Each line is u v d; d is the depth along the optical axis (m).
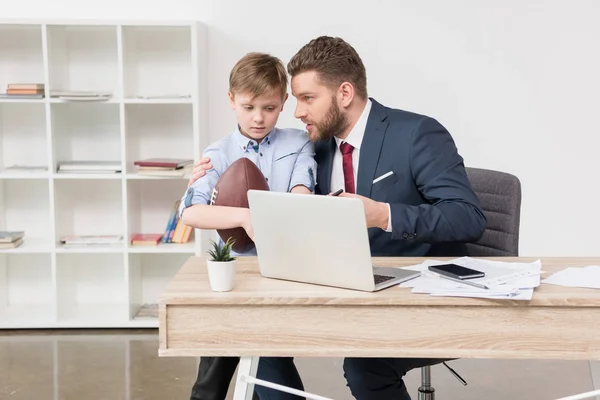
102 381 3.57
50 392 3.42
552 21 4.45
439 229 2.24
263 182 2.40
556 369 3.73
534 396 3.37
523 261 2.30
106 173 4.37
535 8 4.44
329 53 2.40
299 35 4.49
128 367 3.77
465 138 4.53
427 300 1.83
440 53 4.48
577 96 4.48
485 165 4.54
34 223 4.69
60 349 4.05
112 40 4.53
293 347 1.87
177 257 4.74
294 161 2.61
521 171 4.54
